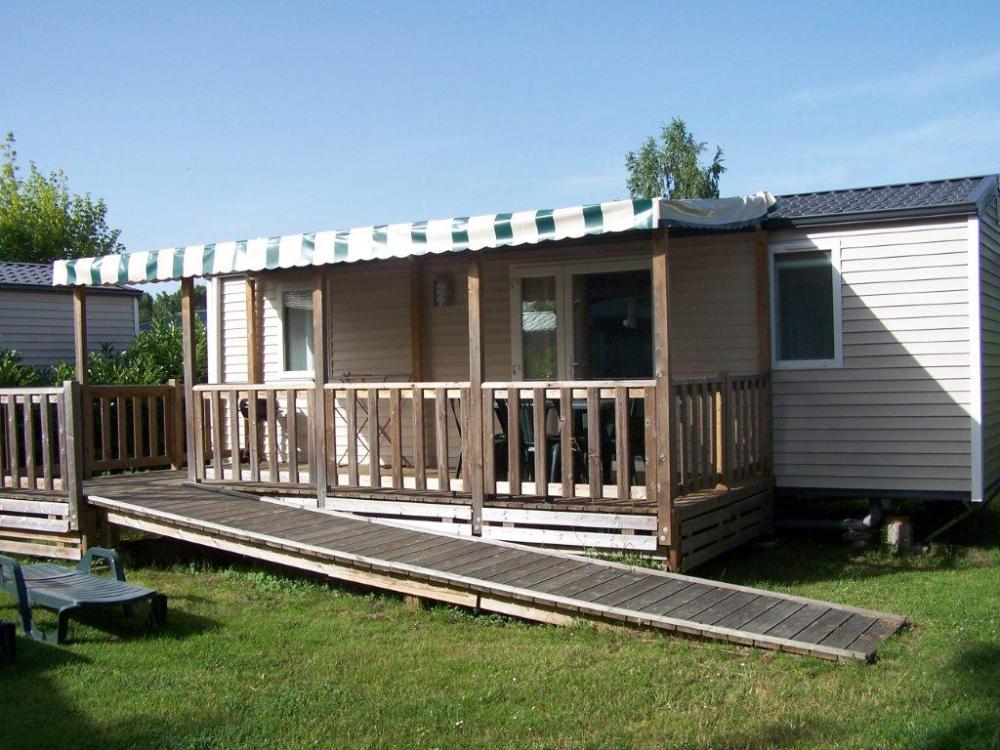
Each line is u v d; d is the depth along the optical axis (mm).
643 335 10039
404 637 6418
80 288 9945
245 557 8734
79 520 8922
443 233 7723
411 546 7695
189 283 9594
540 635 6367
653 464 7375
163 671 5750
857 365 9266
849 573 8078
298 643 6301
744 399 8875
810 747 4422
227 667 5812
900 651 5656
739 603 6453
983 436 8945
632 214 6992
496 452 8641
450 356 11016
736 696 5094
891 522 9031
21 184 35562
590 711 4980
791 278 9539
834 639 5758
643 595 6578
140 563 8828
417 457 8484
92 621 6867
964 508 10719
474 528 8086
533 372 10547
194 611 7172
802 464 9477
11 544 9438
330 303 11727
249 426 9375
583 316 10312
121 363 18484
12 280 19953
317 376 8867
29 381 16594
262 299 12180
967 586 7430
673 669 5547
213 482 9547
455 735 4707
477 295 7988
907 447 9102
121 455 10430
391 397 8586
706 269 9750
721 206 8062
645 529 7367
